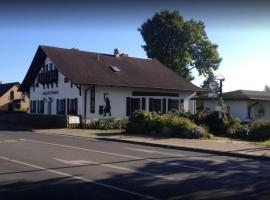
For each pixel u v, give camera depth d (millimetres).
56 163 14398
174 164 15109
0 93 74062
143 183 11273
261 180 12148
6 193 9805
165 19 63938
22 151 17766
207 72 66250
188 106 46969
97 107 39625
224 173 13320
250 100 43469
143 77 44344
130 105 42062
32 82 47094
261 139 26141
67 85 40781
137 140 24078
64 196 9617
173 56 63688
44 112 44719
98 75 40531
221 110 30469
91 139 25766
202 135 25906
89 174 12430
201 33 65312
